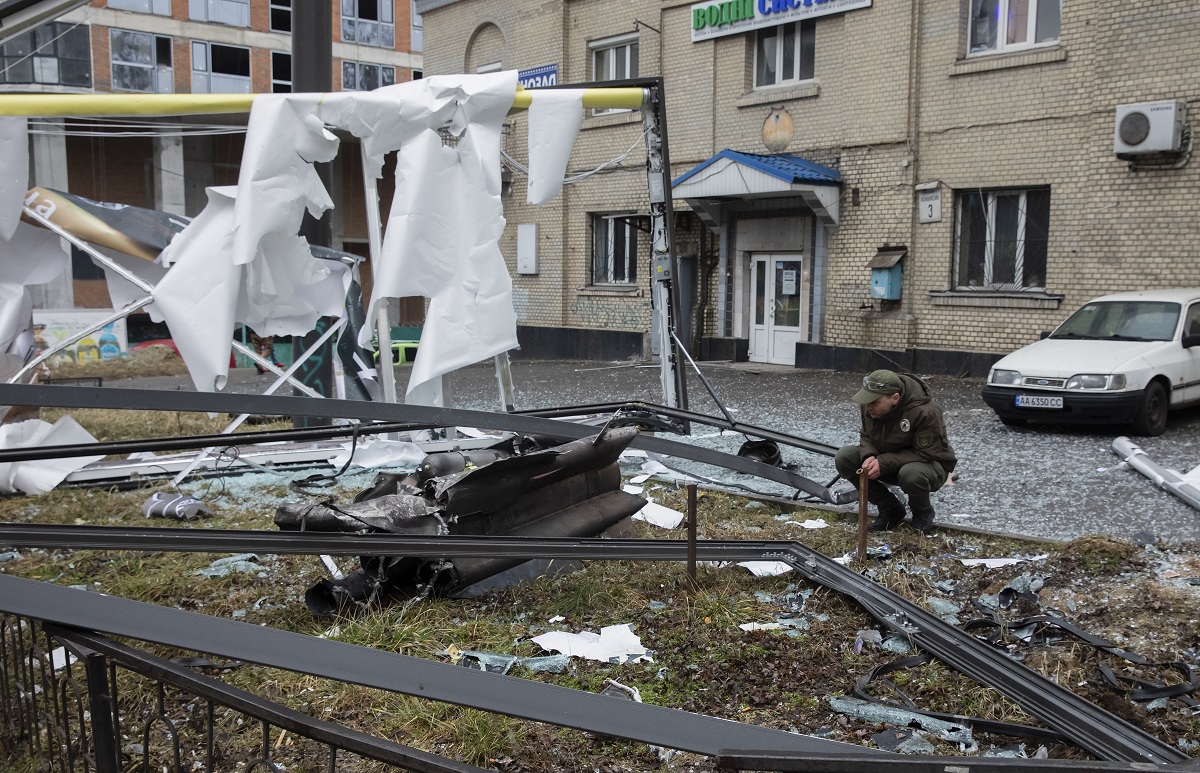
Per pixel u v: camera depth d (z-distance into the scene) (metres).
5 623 3.51
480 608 4.95
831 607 4.93
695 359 19.91
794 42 18.09
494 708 2.87
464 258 8.44
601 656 4.30
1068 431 10.54
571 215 21.92
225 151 29.55
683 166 19.88
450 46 24.39
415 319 32.62
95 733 3.00
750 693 3.93
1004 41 15.30
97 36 30.23
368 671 3.00
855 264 17.27
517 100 8.70
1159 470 7.80
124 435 10.66
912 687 3.97
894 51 16.36
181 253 7.94
